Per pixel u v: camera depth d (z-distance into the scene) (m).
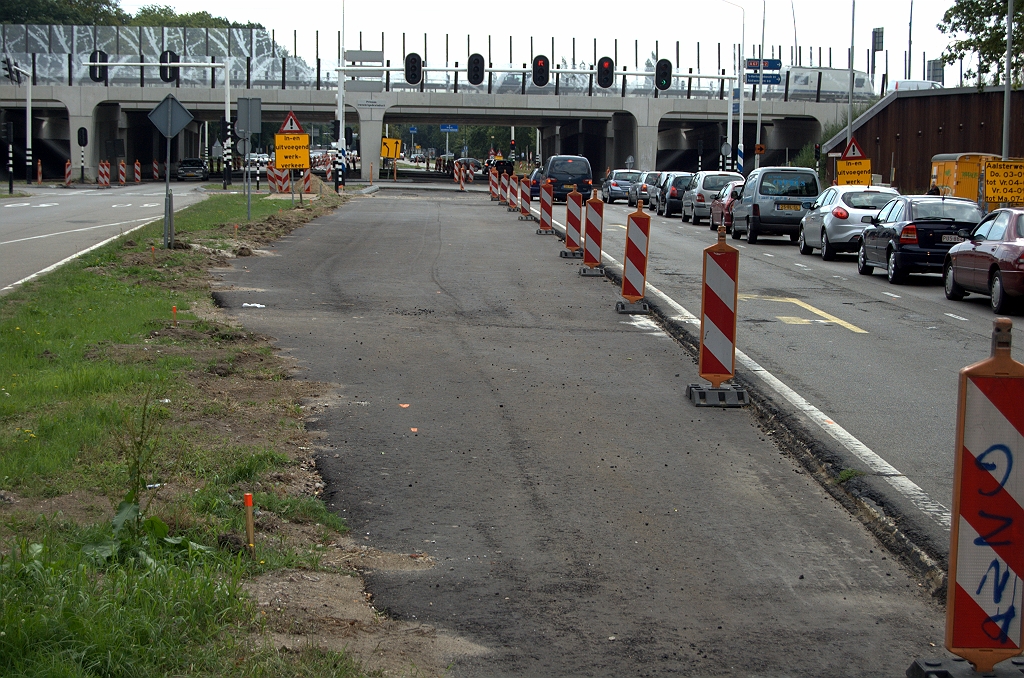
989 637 4.25
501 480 7.22
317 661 4.27
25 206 36.78
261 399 9.00
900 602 5.44
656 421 8.93
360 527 6.27
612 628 5.02
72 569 4.69
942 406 9.66
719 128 78.00
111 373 9.00
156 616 4.30
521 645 4.79
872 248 20.78
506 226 30.36
